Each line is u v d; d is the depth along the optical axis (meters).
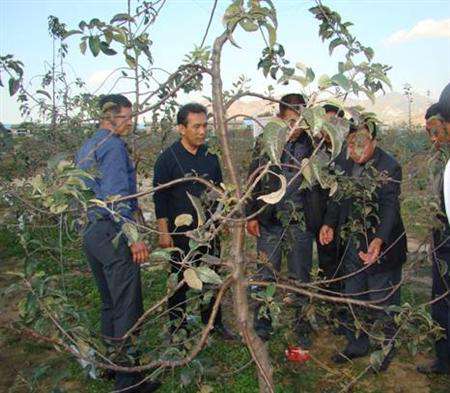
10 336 4.16
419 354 3.76
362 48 1.97
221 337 4.02
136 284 3.06
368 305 2.22
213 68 1.67
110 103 2.31
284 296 2.81
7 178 4.84
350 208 3.40
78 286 5.21
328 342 4.00
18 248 6.43
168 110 4.05
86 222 2.22
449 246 3.07
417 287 4.94
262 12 1.54
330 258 3.95
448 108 2.44
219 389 3.31
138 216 3.39
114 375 3.49
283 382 3.36
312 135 1.56
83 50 1.77
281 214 3.43
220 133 1.70
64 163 1.58
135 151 3.61
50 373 3.56
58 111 6.79
